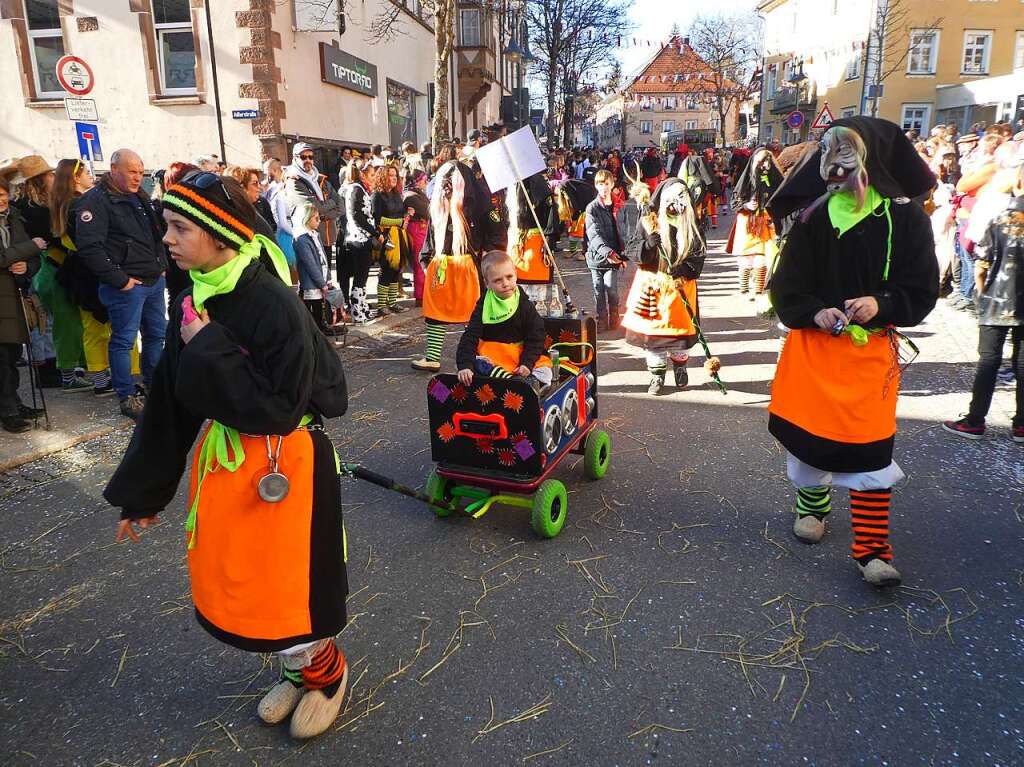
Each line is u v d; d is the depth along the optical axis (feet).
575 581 11.57
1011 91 100.89
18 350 18.07
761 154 29.94
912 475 15.06
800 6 152.76
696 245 19.34
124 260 18.20
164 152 46.52
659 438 17.51
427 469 16.03
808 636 10.12
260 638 7.50
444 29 46.85
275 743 8.43
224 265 7.01
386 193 31.65
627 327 20.72
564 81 150.00
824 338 11.02
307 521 7.52
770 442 17.12
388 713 8.84
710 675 9.39
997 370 16.40
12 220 17.04
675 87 264.93
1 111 47.44
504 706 8.91
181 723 8.78
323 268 26.43
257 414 6.77
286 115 46.88
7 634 10.47
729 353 25.25
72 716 8.91
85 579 11.83
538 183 26.35
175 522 13.66
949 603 10.83
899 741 8.27
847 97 132.26
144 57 45.21
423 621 10.60
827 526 13.23
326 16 49.42
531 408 12.39
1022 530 12.85
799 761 8.02
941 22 119.44
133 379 21.56
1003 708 8.75
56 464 16.24
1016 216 15.28
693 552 12.39
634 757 8.10
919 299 10.48
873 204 10.63
